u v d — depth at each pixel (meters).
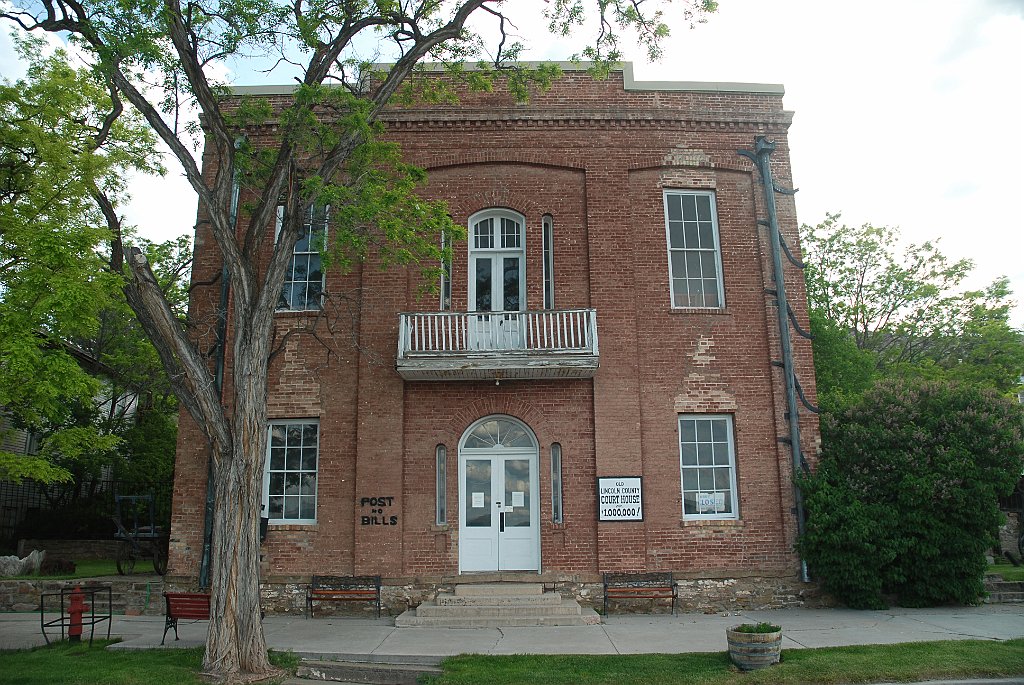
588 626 11.88
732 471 14.32
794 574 13.70
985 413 13.23
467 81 13.35
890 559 12.85
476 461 14.22
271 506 14.11
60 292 9.76
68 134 11.97
